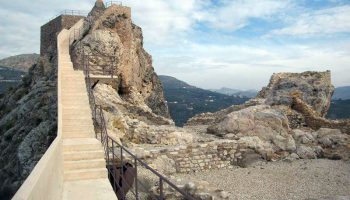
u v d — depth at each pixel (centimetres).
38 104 2578
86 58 2503
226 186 1505
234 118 2281
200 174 1694
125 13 2905
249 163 1877
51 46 3391
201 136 2228
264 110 2378
